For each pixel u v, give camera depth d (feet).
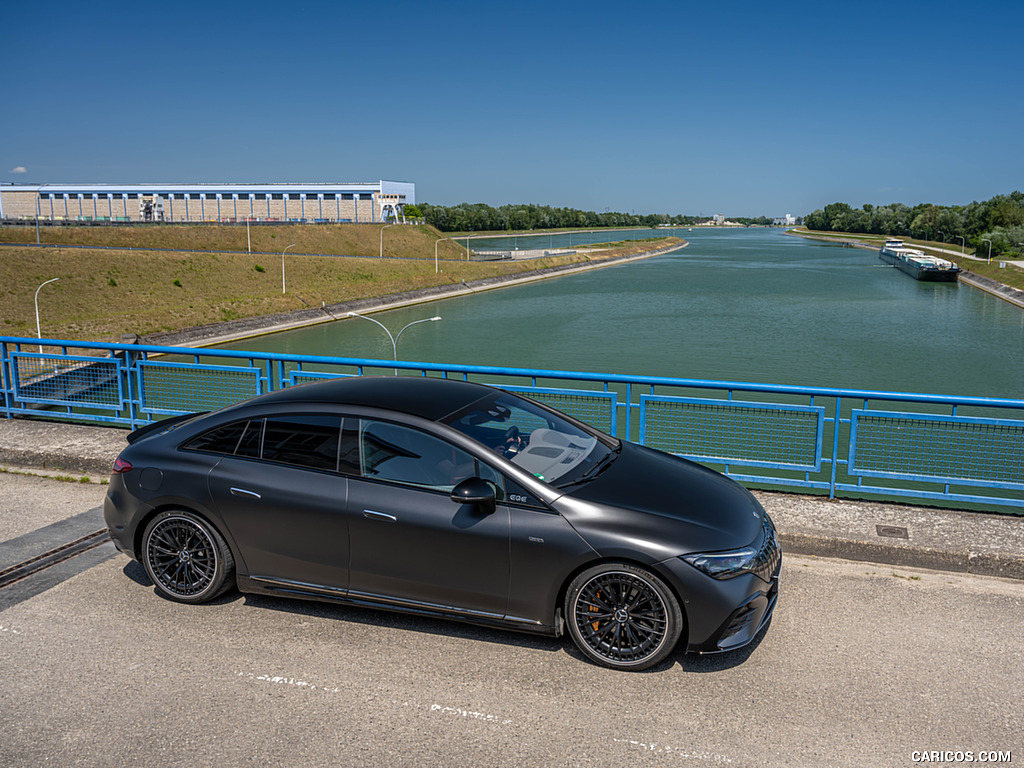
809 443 19.84
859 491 19.34
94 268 258.78
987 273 410.52
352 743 10.38
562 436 14.75
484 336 232.32
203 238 379.76
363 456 13.60
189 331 229.86
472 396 15.03
